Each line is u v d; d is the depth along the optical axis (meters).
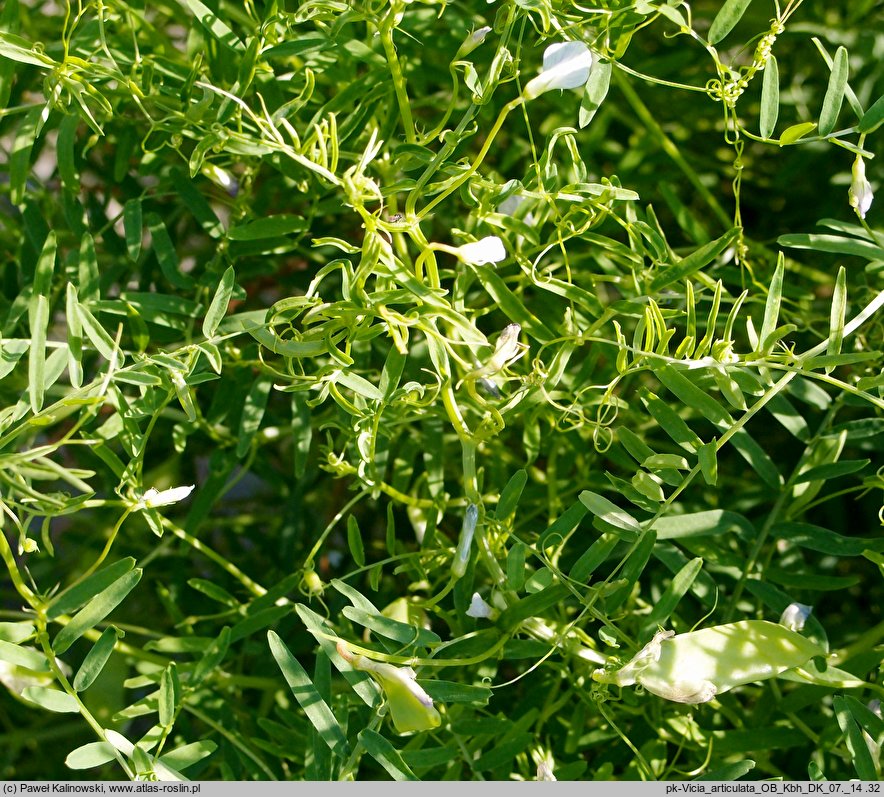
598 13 0.24
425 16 0.26
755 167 0.31
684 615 0.28
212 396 0.30
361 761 0.27
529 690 0.27
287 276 0.30
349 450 0.28
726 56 0.30
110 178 0.30
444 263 0.30
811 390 0.27
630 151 0.29
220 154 0.27
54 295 0.29
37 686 0.24
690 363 0.24
